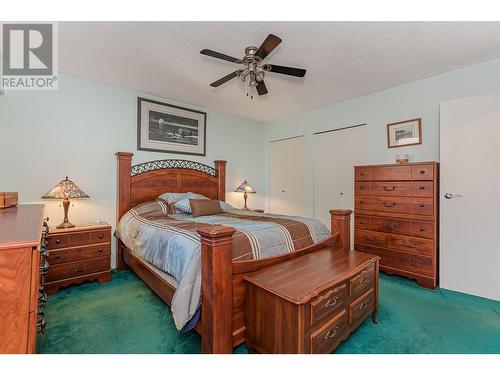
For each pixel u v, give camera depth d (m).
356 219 3.25
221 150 4.39
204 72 2.82
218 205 3.29
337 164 3.90
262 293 1.45
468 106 2.52
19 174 2.60
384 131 3.35
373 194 3.08
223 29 2.02
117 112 3.26
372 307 1.92
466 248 2.50
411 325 1.90
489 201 2.39
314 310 1.34
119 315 2.00
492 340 1.71
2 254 0.84
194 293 1.51
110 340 1.67
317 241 2.35
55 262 2.42
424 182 2.67
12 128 2.57
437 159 2.89
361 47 2.29
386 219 2.96
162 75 2.91
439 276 2.65
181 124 3.86
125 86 3.25
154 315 2.00
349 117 3.73
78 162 2.96
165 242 1.95
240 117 4.69
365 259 1.92
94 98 3.08
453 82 2.77
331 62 2.57
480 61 2.55
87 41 2.20
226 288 1.43
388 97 3.31
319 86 3.23
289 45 2.25
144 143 3.48
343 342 1.68
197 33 2.07
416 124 3.05
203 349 1.45
